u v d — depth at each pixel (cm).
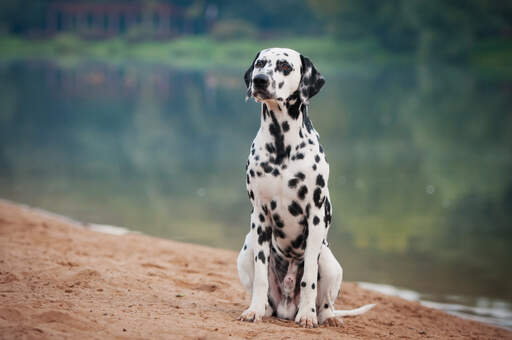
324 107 3906
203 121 3381
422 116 3462
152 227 1295
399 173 1939
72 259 786
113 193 1630
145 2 12700
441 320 793
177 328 512
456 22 8675
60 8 12644
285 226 602
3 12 11812
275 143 589
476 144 2528
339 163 2112
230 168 2052
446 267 1073
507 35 9225
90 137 2730
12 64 8056
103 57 10181
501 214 1444
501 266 1083
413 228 1320
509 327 818
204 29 13225
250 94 591
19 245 857
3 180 1752
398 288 966
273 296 625
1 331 454
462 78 6481
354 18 10319
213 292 732
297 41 10912
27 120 3253
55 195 1580
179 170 2006
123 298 626
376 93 4906
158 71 7600
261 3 12481
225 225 1333
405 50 9731
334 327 610
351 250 1169
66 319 496
